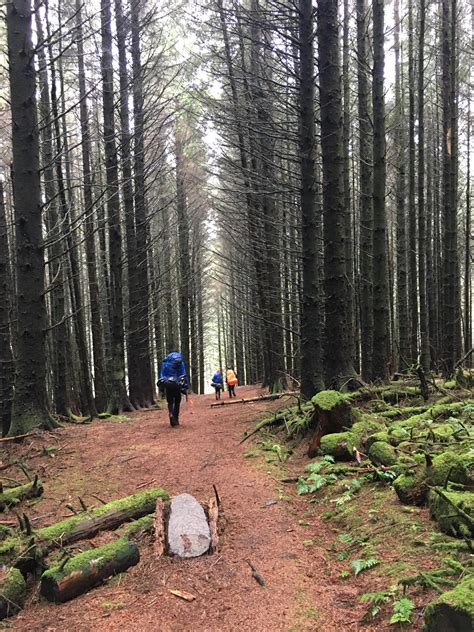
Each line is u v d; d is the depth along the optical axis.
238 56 13.39
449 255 10.05
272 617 3.19
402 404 8.20
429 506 4.09
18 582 3.71
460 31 13.20
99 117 18.33
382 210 9.20
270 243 13.28
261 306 15.52
